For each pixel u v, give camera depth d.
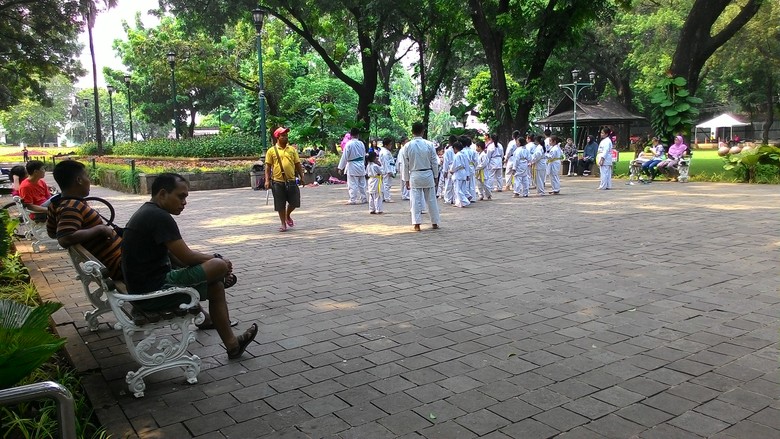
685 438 2.95
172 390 3.74
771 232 8.77
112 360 4.30
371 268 7.08
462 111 29.48
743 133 57.78
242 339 4.27
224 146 24.09
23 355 2.72
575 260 7.19
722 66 39.78
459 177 13.26
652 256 7.29
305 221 11.56
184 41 34.31
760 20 33.25
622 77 45.88
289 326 4.94
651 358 4.00
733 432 2.99
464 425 3.15
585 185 18.50
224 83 37.84
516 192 15.73
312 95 33.81
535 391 3.54
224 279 4.37
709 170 22.92
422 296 5.75
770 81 42.72
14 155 52.09
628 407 3.30
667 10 36.41
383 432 3.11
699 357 3.99
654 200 13.56
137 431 3.20
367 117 28.92
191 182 20.47
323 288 6.18
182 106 46.19
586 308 5.20
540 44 23.11
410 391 3.60
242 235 9.93
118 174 22.69
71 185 4.66
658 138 19.95
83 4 31.28
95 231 4.55
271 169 10.40
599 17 23.55
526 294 5.71
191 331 3.83
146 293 3.91
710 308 5.09
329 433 3.11
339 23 28.53
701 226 9.51
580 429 3.07
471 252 7.89
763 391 3.45
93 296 4.88
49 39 32.53
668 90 20.17
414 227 9.99
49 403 3.44
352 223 11.11
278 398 3.56
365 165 14.89
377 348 4.36
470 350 4.26
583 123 35.56
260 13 20.47
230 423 3.27
